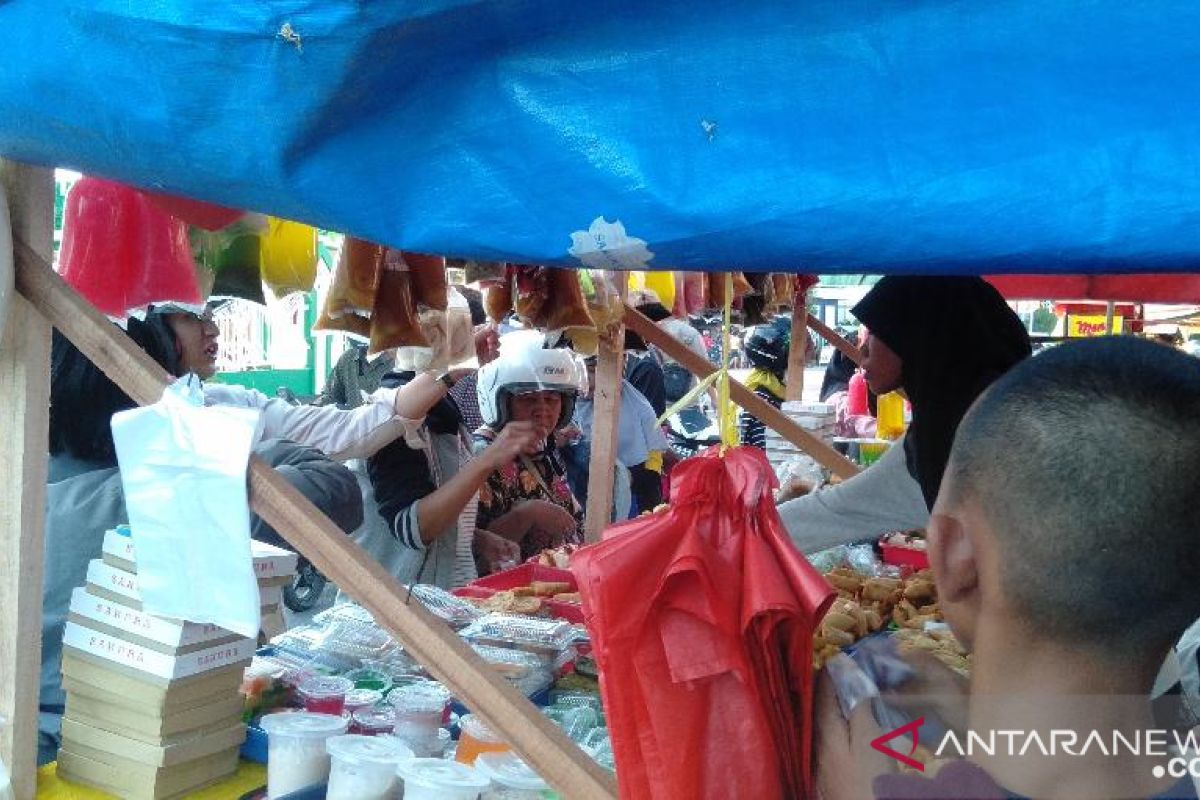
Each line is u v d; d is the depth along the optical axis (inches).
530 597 96.1
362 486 112.3
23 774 56.7
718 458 40.1
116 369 51.8
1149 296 141.8
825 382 279.0
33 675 56.6
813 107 35.0
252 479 47.9
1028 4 32.2
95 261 72.9
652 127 37.0
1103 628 26.3
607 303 113.5
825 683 33.4
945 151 33.4
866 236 34.6
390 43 37.2
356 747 55.4
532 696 73.5
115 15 40.1
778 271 37.5
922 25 33.4
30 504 55.1
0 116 45.6
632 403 170.7
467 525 116.1
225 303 104.7
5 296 51.3
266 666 69.9
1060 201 32.4
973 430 28.6
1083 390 27.2
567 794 44.2
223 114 40.0
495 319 113.8
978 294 84.5
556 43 37.4
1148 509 25.6
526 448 105.7
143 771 58.4
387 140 39.7
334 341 311.3
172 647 57.9
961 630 28.9
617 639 37.2
